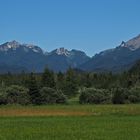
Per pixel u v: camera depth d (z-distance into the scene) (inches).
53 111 3654.0
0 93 5128.0
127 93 5644.7
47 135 1884.8
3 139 1739.7
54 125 2377.0
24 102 5211.6
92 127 2252.7
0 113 3420.3
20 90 5241.1
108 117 3004.4
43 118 2950.3
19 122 2588.6
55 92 5477.4
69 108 4109.3
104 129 2143.2
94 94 5580.7
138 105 4852.4
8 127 2262.6
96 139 1744.6
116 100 5556.1
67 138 1777.8
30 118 2945.4
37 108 4151.1
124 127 2244.1
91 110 3735.2
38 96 5334.6
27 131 2049.7
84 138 1779.0
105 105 4936.0
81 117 3024.1
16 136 1841.8
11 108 4160.9
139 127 2242.9
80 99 5625.0
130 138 1769.2
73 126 2314.2
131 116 3095.5
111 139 1742.1
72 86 7406.5
